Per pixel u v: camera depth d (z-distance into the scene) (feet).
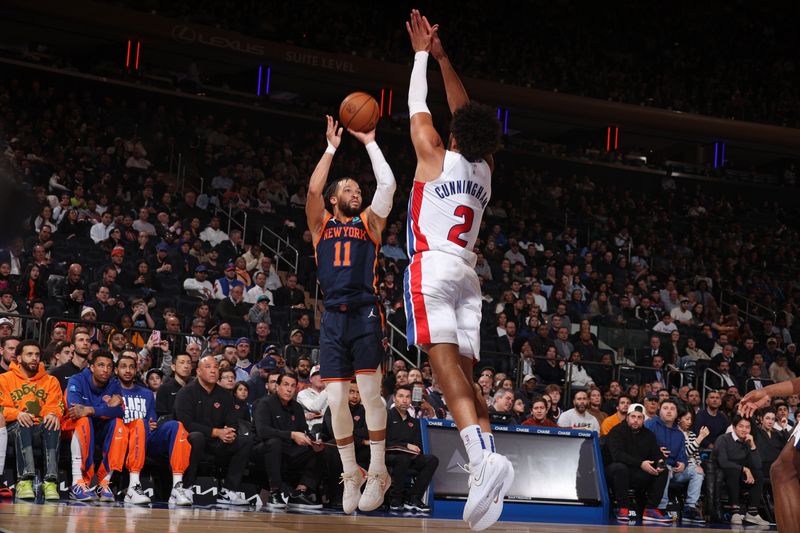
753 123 84.12
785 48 94.12
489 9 85.46
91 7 64.59
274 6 74.79
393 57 75.92
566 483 27.78
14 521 16.02
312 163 65.26
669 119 82.12
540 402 31.22
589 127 84.43
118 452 23.29
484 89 76.33
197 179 60.59
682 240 74.02
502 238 63.16
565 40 86.74
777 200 85.15
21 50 67.56
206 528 16.30
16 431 22.52
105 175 51.80
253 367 32.60
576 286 57.31
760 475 31.68
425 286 13.08
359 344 16.61
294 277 47.14
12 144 51.78
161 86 66.18
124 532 14.76
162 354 32.81
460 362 13.50
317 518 20.92
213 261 46.65
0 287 36.22
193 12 70.18
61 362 26.84
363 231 16.92
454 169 13.35
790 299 68.28
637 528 24.29
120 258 41.70
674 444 31.63
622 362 48.01
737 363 51.70
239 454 25.23
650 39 90.79
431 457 26.03
